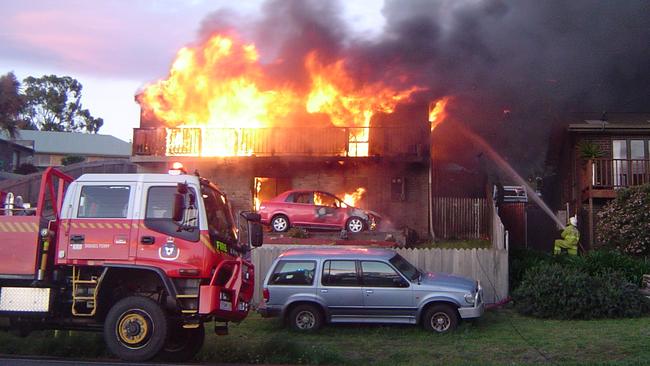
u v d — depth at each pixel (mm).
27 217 9086
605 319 13516
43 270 9023
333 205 20875
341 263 13023
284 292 13000
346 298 12789
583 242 22234
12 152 38500
